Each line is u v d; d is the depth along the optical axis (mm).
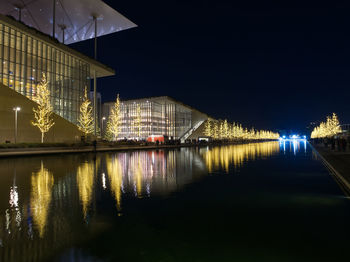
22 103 35344
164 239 4355
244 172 13477
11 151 25469
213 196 7719
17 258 3680
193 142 73812
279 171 13805
